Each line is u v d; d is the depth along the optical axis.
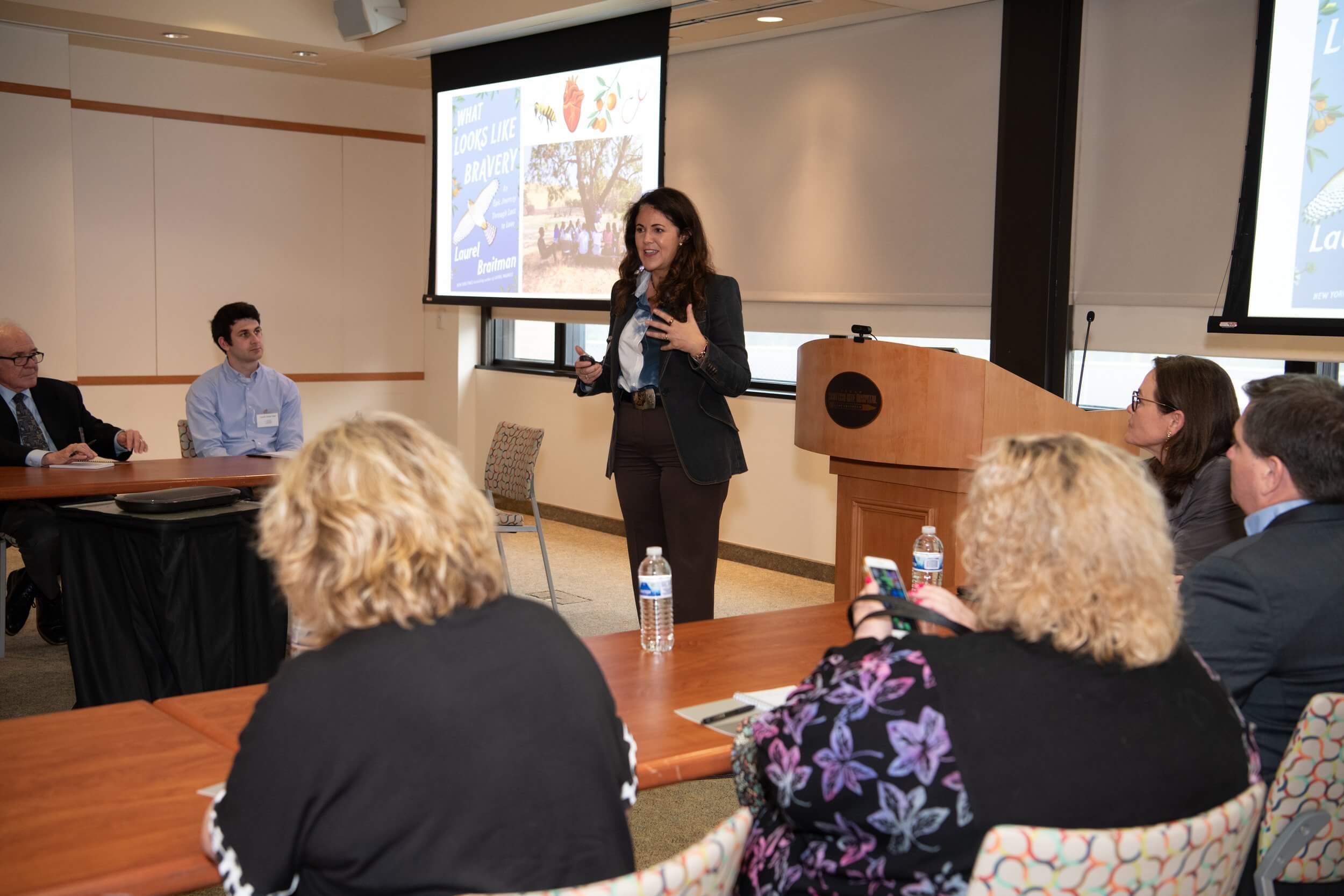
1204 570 1.72
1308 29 3.62
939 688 1.16
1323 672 1.67
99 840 1.29
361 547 1.15
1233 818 1.13
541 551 6.40
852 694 1.18
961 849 1.13
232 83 6.79
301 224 7.16
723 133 5.90
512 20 5.57
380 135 7.42
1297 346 3.87
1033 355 4.26
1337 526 1.72
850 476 3.26
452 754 1.09
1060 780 1.12
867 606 1.44
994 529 1.24
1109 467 1.23
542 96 6.04
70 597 3.41
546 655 1.19
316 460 1.20
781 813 1.35
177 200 6.66
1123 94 4.32
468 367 7.69
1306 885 1.61
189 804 1.40
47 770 1.51
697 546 3.14
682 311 3.04
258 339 4.88
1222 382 2.60
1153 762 1.15
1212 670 1.61
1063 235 4.20
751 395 6.00
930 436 2.92
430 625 1.16
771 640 2.23
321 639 1.18
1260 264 3.77
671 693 1.88
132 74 6.42
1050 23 4.10
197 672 3.38
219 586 3.42
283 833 1.07
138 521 3.29
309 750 1.07
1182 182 4.16
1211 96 4.07
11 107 5.77
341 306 7.40
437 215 6.83
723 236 5.95
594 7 5.23
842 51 5.29
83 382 6.42
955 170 4.86
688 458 3.08
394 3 6.16
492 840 1.09
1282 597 1.64
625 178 5.57
